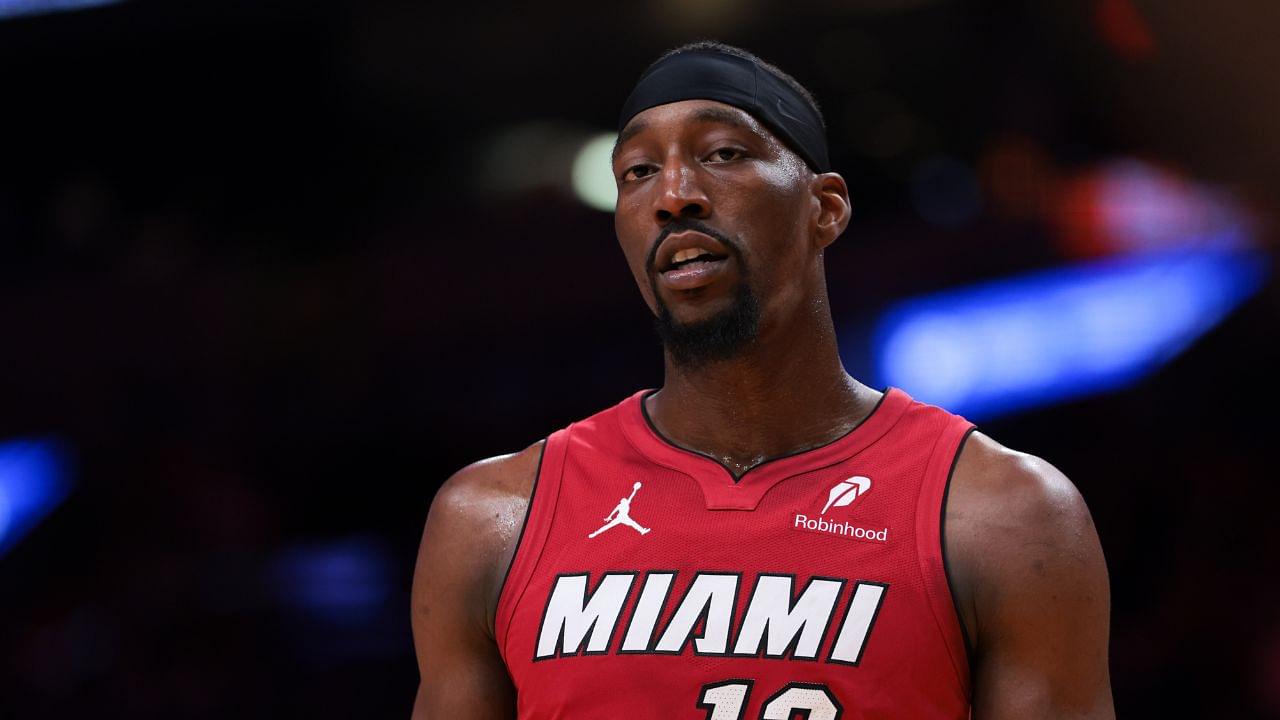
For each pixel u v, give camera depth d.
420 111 37.25
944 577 7.42
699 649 7.39
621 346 31.19
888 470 7.81
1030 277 28.03
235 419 32.38
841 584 7.42
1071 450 26.98
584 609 7.69
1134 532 25.12
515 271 32.22
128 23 35.97
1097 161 30.11
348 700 26.91
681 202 7.82
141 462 31.92
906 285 28.27
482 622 8.16
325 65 36.94
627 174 8.24
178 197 37.47
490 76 36.81
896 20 33.28
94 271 35.84
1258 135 28.98
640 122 8.13
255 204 37.34
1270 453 25.50
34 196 37.09
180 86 37.09
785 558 7.56
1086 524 7.61
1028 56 31.14
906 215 32.34
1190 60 29.45
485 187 36.91
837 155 34.19
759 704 7.23
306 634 27.55
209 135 37.31
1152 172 29.25
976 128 32.53
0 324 33.34
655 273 8.00
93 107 37.25
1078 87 30.83
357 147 37.31
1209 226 27.94
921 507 7.61
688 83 8.11
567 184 36.03
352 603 28.39
